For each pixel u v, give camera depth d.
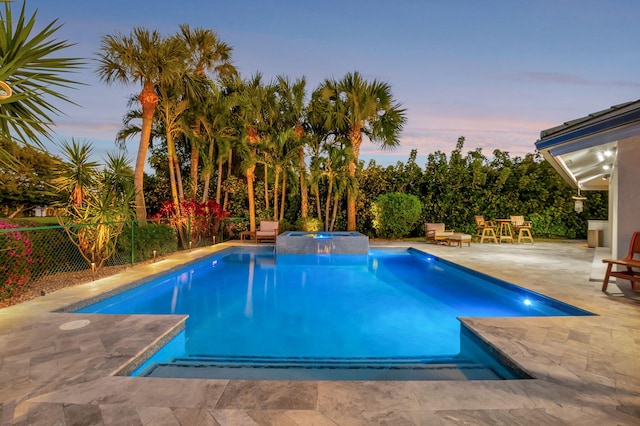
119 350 2.96
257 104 12.89
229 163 14.14
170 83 10.02
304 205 13.71
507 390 2.35
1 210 14.17
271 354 3.69
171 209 10.89
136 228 8.29
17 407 2.11
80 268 6.94
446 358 3.58
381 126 13.30
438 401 2.22
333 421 2.00
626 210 5.21
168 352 3.54
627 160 5.20
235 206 14.48
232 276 7.87
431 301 5.83
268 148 13.08
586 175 8.73
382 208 13.35
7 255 4.66
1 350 2.96
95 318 3.84
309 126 14.22
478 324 3.70
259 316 5.07
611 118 4.05
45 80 4.02
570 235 14.16
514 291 5.75
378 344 4.00
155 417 2.02
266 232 12.33
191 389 2.34
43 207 15.09
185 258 8.62
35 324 3.63
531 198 14.24
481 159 14.44
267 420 2.01
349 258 10.29
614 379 2.49
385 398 2.26
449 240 11.57
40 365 2.67
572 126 4.79
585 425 1.96
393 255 10.95
